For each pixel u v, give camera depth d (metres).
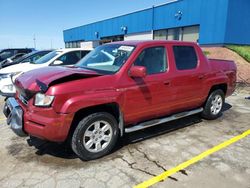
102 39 35.50
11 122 3.95
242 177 3.45
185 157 4.01
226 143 4.56
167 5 23.31
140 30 27.34
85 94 3.62
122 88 3.97
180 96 4.90
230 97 8.59
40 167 3.69
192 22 20.80
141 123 4.51
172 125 5.52
